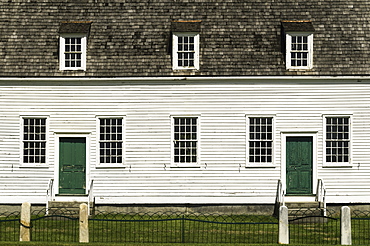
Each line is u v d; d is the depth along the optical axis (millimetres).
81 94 32156
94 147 32094
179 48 32250
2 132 32156
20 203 32000
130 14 33688
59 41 32406
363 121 31953
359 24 33219
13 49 32594
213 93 32000
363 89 32000
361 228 27703
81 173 32156
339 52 32312
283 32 32656
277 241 24000
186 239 24969
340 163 31938
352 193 31875
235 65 32000
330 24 33188
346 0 34031
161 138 32000
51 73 32000
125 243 22594
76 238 24953
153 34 33000
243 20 33344
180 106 31984
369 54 32312
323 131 31922
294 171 31984
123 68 32062
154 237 25359
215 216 30875
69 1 34125
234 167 31922
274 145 31891
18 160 32094
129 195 31938
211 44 32562
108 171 32062
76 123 32125
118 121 32188
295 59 32188
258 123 32062
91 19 33562
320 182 31547
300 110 31938
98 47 32594
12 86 32156
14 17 33625
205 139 31984
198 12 33688
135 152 32031
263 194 31875
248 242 24297
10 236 25188
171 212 31797
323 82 31984
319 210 30516
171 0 34156
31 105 32125
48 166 32062
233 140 31953
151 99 32062
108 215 31406
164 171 31984
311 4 33938
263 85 32000
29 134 32250
